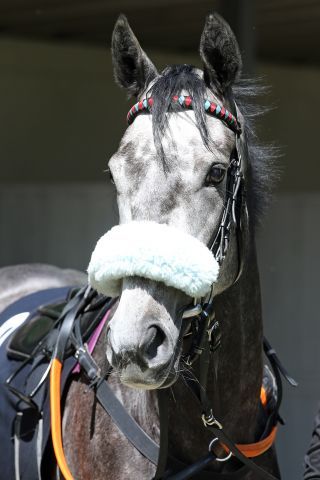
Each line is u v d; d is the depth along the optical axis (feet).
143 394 11.80
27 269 18.25
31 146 34.55
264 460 12.62
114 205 12.23
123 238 10.34
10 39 33.99
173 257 10.19
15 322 15.42
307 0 28.19
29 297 16.29
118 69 12.09
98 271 10.44
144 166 10.64
